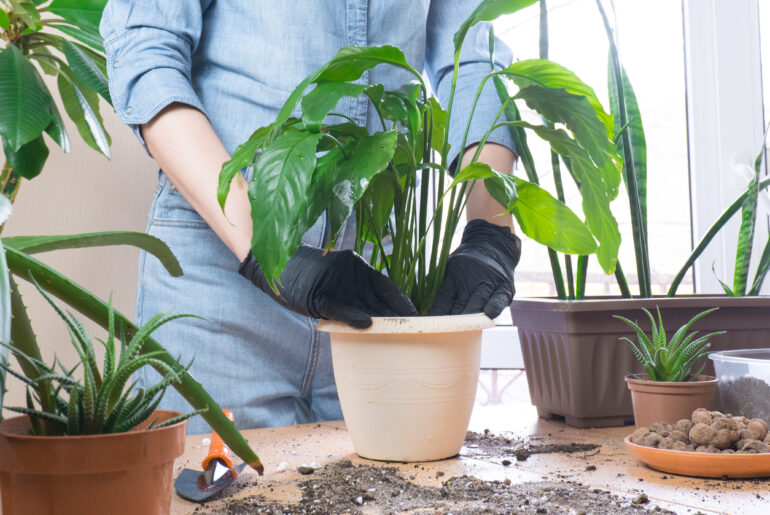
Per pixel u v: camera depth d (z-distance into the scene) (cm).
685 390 78
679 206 176
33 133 111
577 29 172
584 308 90
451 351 67
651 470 66
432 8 109
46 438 38
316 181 61
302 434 85
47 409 41
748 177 172
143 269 105
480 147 75
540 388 99
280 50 97
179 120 80
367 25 99
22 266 43
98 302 45
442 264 74
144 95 81
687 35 174
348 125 66
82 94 131
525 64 76
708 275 173
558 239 81
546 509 52
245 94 98
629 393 93
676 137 176
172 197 102
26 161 120
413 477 63
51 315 141
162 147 80
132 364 41
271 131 61
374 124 103
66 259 144
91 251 146
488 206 92
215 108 99
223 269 102
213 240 101
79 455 38
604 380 92
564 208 78
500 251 84
